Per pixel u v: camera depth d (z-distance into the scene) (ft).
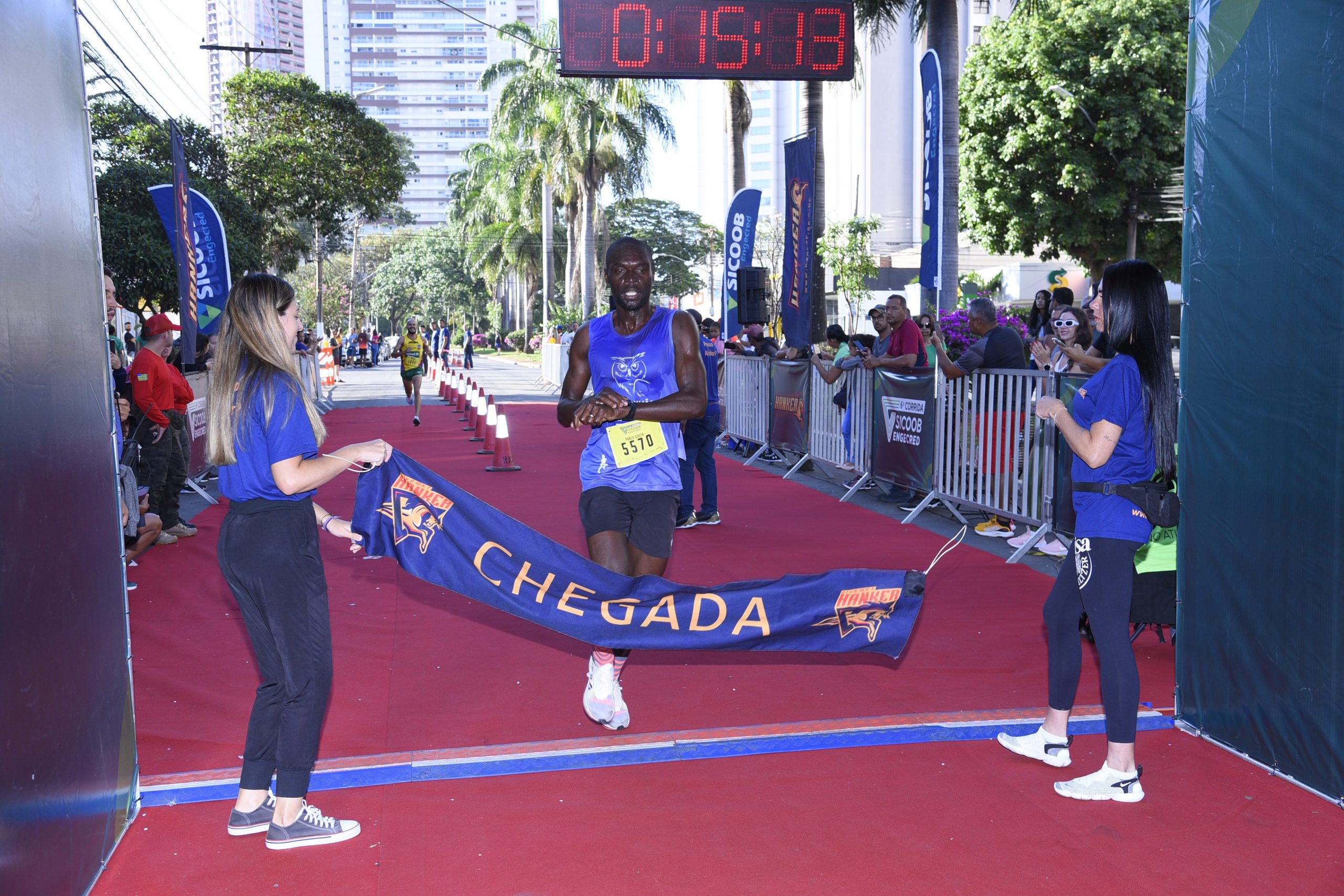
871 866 10.67
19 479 8.59
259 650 11.21
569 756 13.47
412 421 66.39
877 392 33.88
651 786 12.62
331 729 14.53
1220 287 13.37
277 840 11.01
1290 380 12.27
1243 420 13.05
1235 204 13.07
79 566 10.07
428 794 12.41
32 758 8.70
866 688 16.20
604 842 11.20
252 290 10.69
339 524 12.28
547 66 140.67
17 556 8.50
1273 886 10.23
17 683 8.42
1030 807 12.03
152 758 13.62
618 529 13.94
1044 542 26.04
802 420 40.93
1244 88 12.89
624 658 14.23
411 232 368.89
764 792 12.44
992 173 99.86
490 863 10.75
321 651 11.16
